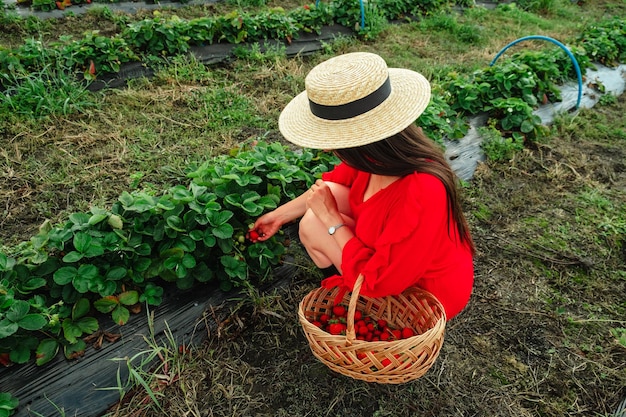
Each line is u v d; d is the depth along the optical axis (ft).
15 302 6.94
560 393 7.88
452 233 6.63
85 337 7.65
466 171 13.00
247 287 8.83
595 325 9.09
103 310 7.80
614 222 11.64
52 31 18.10
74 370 7.32
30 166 11.67
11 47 16.53
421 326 7.13
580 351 8.59
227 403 7.42
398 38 21.71
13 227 10.13
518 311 9.31
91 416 7.06
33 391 7.01
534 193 12.65
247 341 8.28
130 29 16.21
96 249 7.70
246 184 8.91
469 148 13.66
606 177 13.47
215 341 8.20
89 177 11.49
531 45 22.59
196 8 22.22
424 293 6.95
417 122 12.84
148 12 20.88
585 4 31.55
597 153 14.53
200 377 7.68
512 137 14.52
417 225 5.98
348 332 6.06
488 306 9.38
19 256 8.32
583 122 15.92
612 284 10.09
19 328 7.21
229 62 17.30
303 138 6.11
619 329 8.96
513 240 11.07
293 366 7.98
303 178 9.84
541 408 7.64
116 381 7.39
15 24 17.58
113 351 7.65
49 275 7.88
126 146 12.59
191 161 12.17
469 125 14.42
